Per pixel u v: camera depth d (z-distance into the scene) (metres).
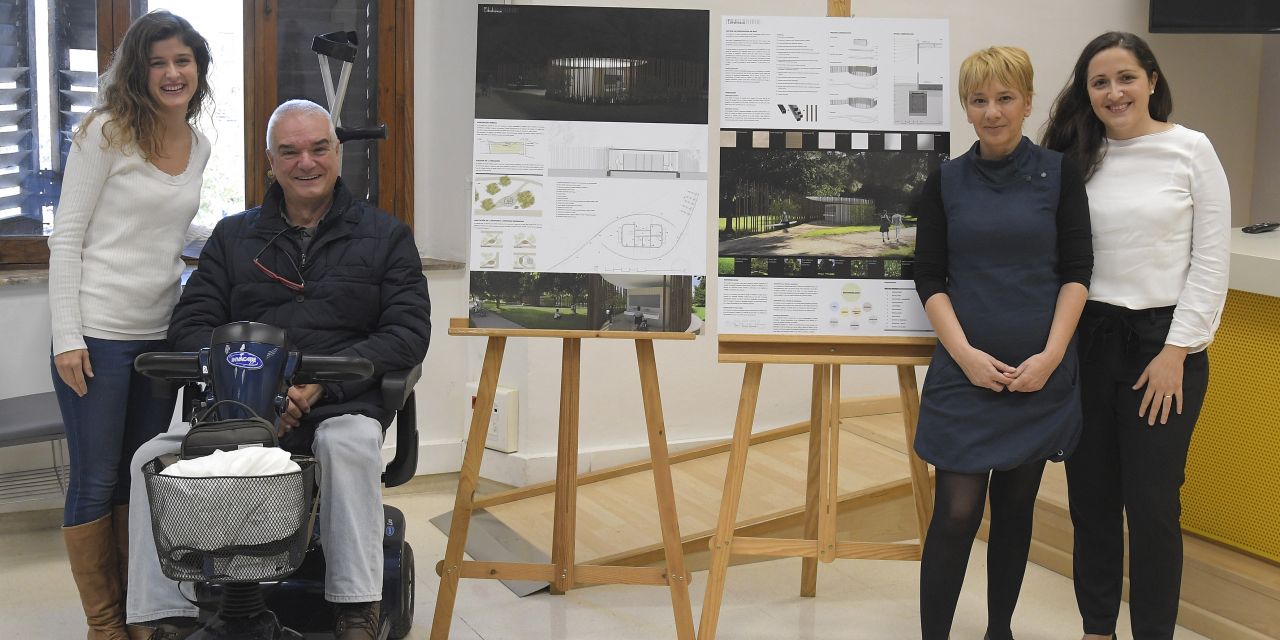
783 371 4.22
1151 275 2.39
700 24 2.66
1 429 3.04
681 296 2.63
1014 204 2.38
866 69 2.70
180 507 1.82
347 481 2.35
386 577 2.62
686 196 2.64
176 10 3.66
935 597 2.43
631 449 4.01
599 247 2.63
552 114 2.63
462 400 4.02
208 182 3.78
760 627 2.88
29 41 3.52
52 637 2.73
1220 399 2.97
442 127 3.95
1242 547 2.93
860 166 2.68
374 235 2.69
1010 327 2.37
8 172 3.54
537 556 3.28
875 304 2.67
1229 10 4.23
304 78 3.82
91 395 2.53
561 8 2.63
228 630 1.99
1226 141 4.68
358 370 2.25
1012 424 2.36
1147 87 2.40
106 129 2.46
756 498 3.59
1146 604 2.47
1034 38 4.36
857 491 3.44
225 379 2.13
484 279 2.62
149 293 2.57
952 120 4.29
